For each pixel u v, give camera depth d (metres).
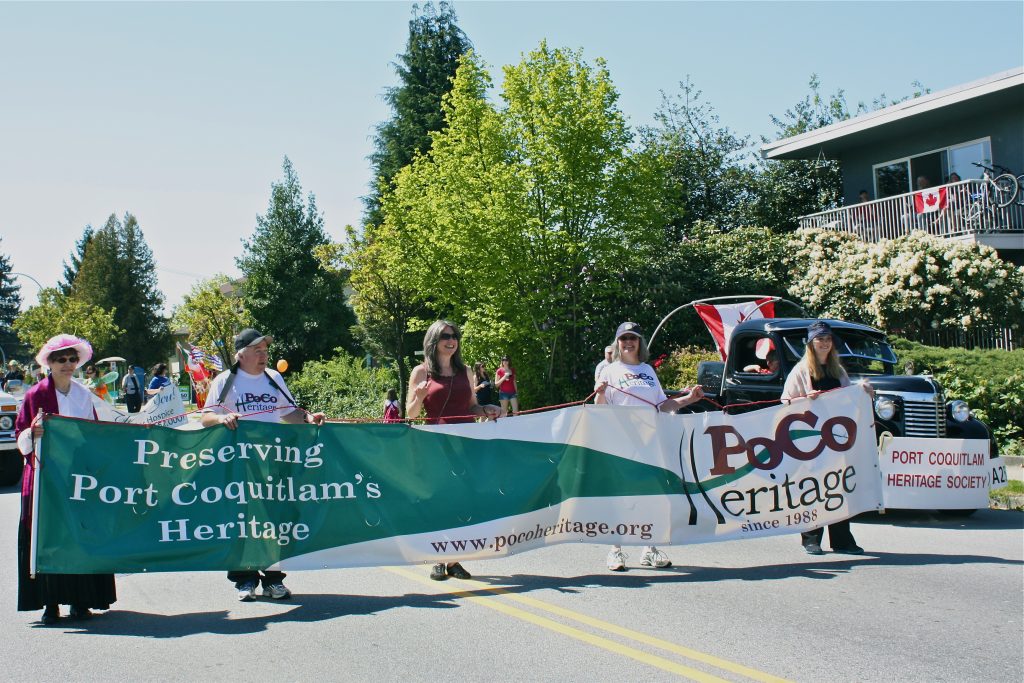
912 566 7.38
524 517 7.00
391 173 44.06
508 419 7.07
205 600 6.57
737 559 7.74
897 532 9.06
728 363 11.84
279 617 6.04
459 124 22.55
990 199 20.64
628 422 7.29
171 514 6.14
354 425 6.65
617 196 20.88
